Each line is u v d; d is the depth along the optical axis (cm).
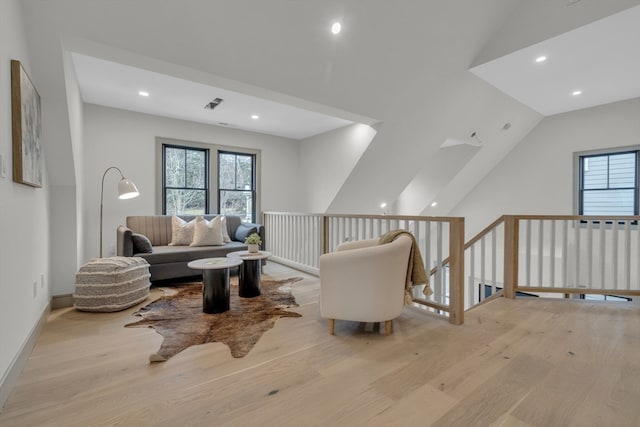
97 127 423
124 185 336
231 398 147
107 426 128
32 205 209
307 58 294
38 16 197
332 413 137
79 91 357
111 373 169
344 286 220
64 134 256
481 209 667
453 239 246
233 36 252
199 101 409
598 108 500
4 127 159
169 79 338
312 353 193
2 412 136
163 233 425
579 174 527
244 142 561
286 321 247
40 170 227
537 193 578
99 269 266
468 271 675
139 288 289
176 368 175
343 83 337
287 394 151
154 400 146
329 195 559
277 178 606
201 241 405
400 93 380
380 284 215
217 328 232
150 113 461
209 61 264
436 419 133
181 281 379
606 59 340
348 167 512
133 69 311
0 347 146
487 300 327
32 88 204
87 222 417
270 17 248
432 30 312
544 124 567
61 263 283
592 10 275
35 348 199
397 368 175
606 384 159
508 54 339
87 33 213
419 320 253
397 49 319
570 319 255
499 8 322
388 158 505
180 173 502
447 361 183
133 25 219
